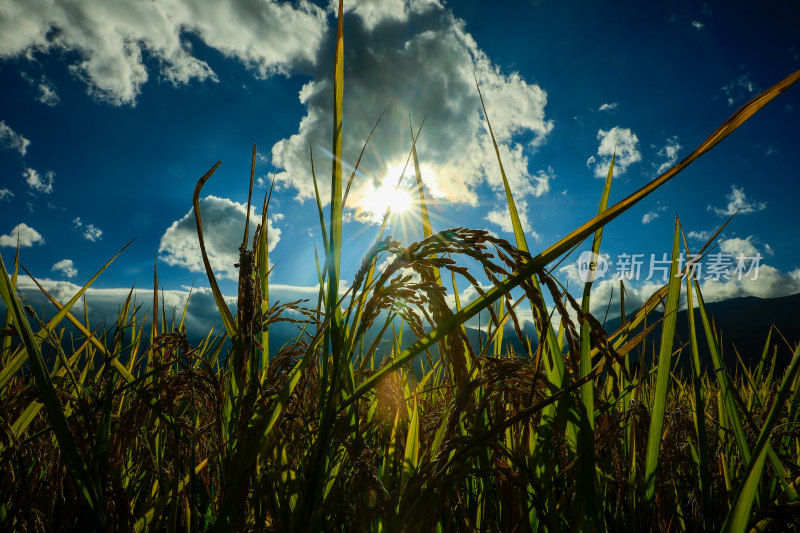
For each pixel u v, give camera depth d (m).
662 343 1.36
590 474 1.14
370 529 1.07
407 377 2.10
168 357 1.49
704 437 1.50
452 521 1.49
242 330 1.14
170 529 1.28
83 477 1.05
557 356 1.25
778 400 0.88
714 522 1.59
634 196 0.84
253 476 1.29
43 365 1.02
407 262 1.00
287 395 1.08
